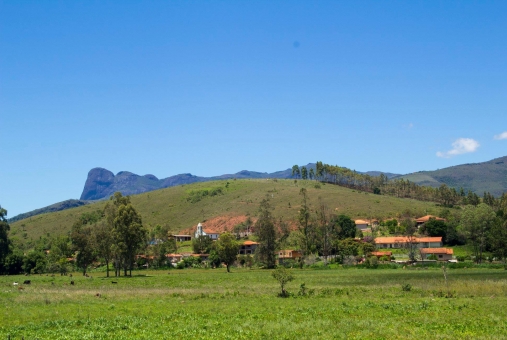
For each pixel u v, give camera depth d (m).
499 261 140.38
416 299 57.56
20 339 35.47
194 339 34.69
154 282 94.44
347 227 178.88
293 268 141.62
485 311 47.06
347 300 57.66
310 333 36.19
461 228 173.12
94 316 46.41
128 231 123.50
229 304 54.72
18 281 101.44
